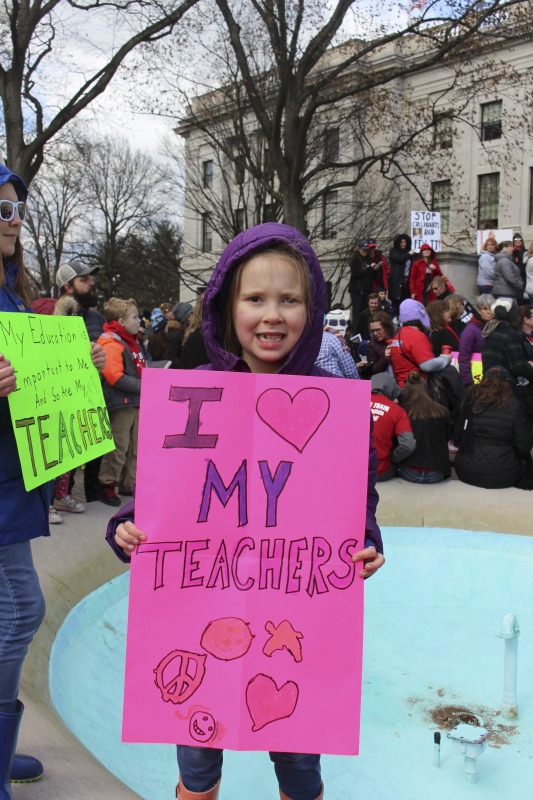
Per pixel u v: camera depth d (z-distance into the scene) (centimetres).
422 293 1108
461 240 2297
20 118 1233
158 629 154
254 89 1335
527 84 2003
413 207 2384
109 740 260
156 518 154
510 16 1312
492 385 496
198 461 154
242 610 154
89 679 300
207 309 168
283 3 1238
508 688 280
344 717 154
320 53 1292
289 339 161
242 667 154
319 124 1808
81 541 387
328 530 156
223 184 2527
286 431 155
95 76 1237
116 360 476
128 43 1237
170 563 154
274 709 154
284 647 154
